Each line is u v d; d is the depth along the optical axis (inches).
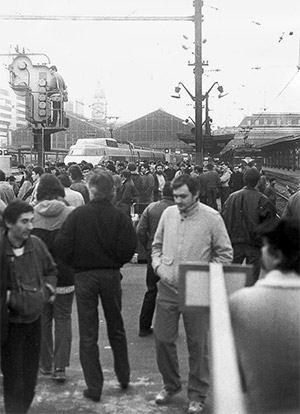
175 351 199.5
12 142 3331.7
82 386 215.5
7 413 176.6
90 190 206.8
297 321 94.4
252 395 95.4
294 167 1296.8
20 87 1342.3
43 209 223.6
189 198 196.9
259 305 96.3
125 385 211.6
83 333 203.2
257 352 95.0
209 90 1211.2
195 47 1010.1
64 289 219.6
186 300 111.5
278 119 4537.4
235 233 303.6
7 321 168.6
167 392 199.6
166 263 199.5
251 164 922.7
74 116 3567.9
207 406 195.8
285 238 101.6
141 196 641.0
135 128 3452.3
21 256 175.9
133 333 284.2
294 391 94.0
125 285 387.5
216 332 82.2
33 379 183.0
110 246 202.7
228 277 113.5
